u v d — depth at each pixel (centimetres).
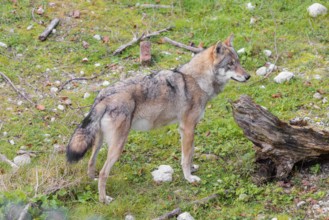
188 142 1625
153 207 1498
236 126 1858
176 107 1611
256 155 1611
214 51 1628
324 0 2627
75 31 2439
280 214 1446
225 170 1664
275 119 1541
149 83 1574
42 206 1404
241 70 1677
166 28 2475
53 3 2619
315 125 1847
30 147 1759
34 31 2409
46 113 1934
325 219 1412
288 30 2442
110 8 2630
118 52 2297
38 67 2194
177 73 1625
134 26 2500
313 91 2039
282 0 2630
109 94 1520
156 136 1838
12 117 1903
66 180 1541
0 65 2183
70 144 1472
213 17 2555
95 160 1584
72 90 2083
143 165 1694
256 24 2491
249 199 1518
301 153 1569
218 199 1522
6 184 1517
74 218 1445
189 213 1455
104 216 1460
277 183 1571
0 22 2448
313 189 1536
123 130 1508
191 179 1617
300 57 2259
